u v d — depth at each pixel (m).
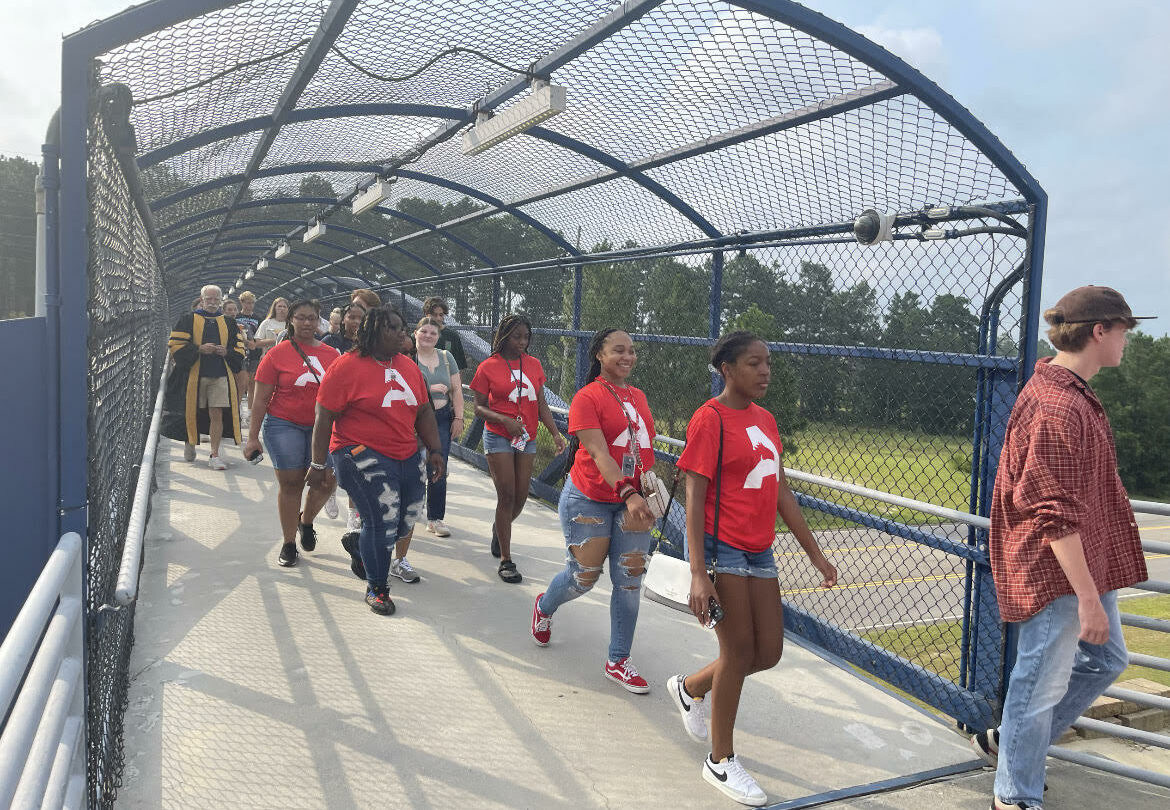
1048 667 2.62
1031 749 2.67
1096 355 2.64
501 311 9.87
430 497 6.20
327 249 15.70
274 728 3.18
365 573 4.75
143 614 4.32
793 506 3.08
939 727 3.56
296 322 5.11
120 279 3.52
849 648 4.21
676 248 6.05
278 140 6.49
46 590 1.52
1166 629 2.99
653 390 6.75
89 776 2.22
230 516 6.47
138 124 4.67
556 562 5.71
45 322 2.17
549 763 3.05
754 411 2.95
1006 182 3.33
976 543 3.50
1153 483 43.53
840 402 4.48
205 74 4.06
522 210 7.79
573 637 4.31
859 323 4.25
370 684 3.60
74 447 2.16
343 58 4.48
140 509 2.87
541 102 4.32
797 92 3.98
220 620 4.27
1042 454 2.54
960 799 2.98
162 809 2.63
